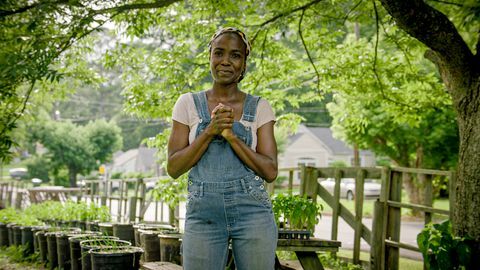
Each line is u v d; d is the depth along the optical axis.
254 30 7.59
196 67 7.59
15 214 9.79
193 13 7.31
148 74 7.83
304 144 45.28
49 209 10.27
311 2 7.01
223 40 2.44
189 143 2.44
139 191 11.09
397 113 8.98
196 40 7.81
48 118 41.62
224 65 2.42
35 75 4.28
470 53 5.07
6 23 5.29
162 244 5.38
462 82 5.11
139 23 6.34
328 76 8.20
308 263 4.39
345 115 10.57
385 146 16.34
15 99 5.88
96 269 4.57
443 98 8.58
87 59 8.30
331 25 8.09
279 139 37.59
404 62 8.66
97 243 5.39
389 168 6.30
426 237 4.83
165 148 7.19
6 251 8.39
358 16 7.78
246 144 2.38
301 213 4.98
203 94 2.48
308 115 47.16
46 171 45.16
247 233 2.30
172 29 7.62
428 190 5.85
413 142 15.70
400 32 7.86
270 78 8.40
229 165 2.32
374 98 9.02
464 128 5.07
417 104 8.69
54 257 6.67
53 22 5.15
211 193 2.30
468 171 4.94
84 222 8.73
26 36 5.14
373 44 9.80
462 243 4.70
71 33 5.04
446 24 4.88
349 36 13.38
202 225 2.33
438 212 5.62
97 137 43.47
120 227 6.72
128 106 7.61
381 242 6.26
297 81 8.60
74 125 43.09
